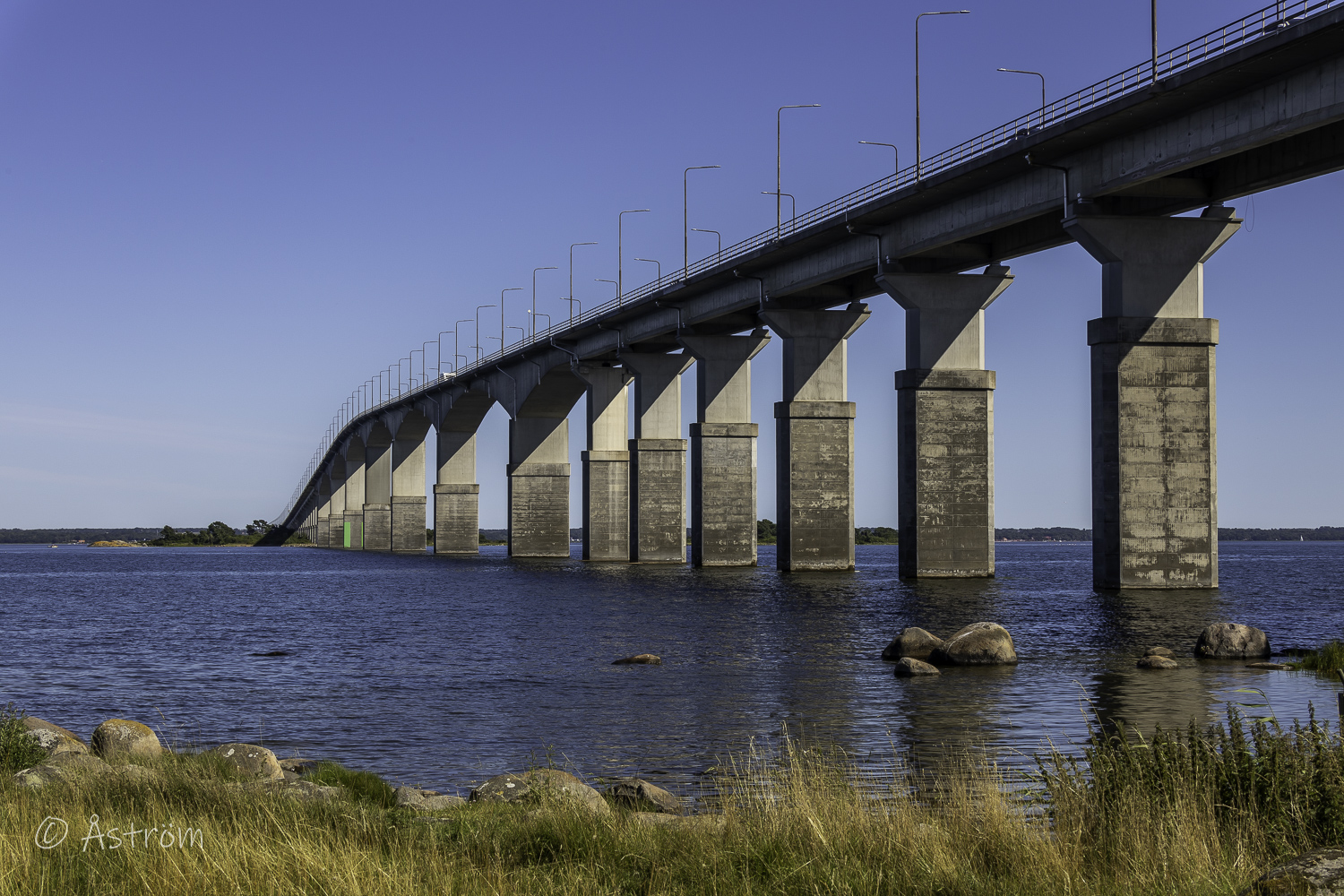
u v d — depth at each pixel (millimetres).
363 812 11789
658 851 10125
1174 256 50156
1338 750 10508
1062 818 10273
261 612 58594
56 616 57844
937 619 43188
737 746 19953
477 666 33094
